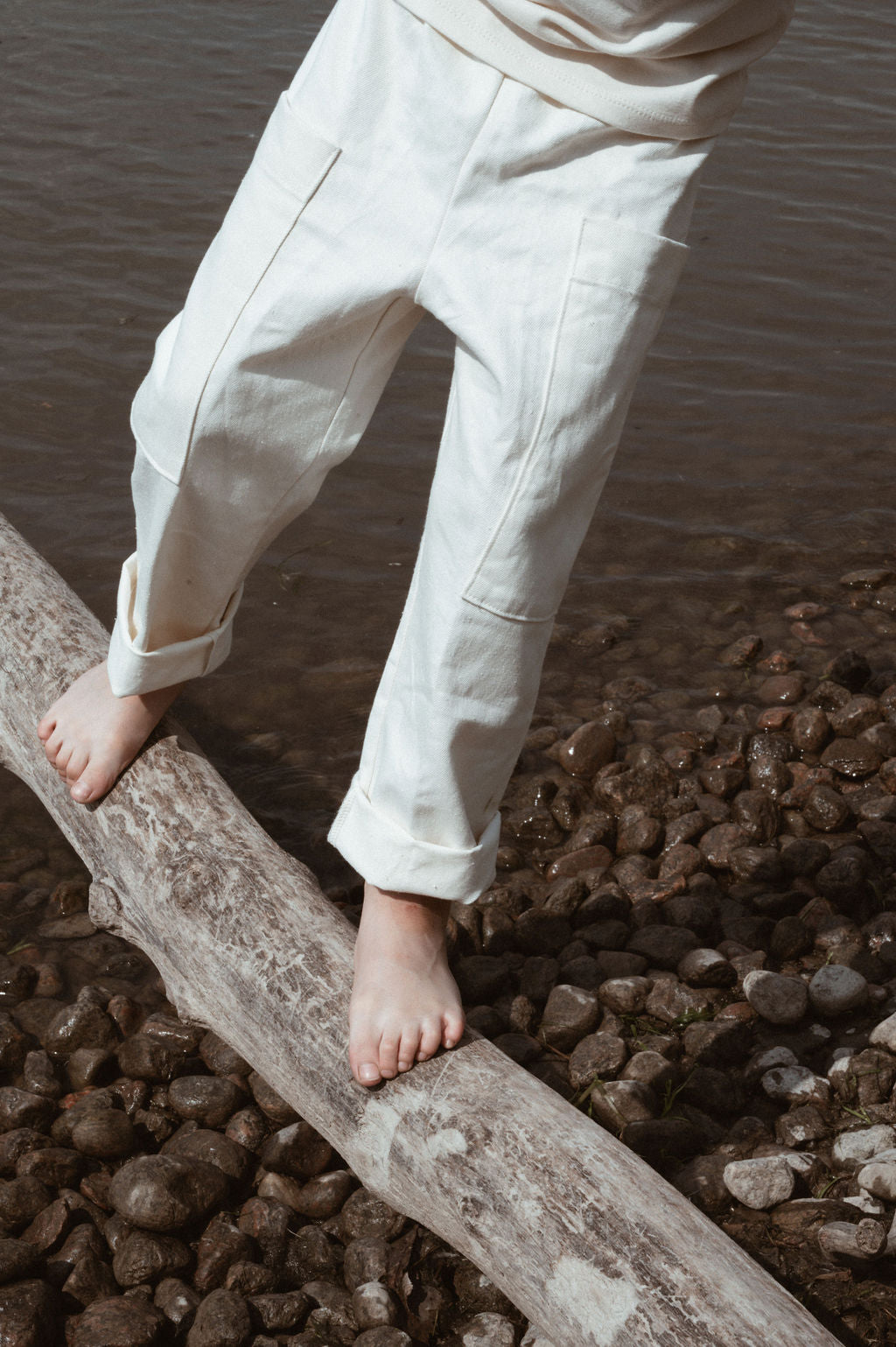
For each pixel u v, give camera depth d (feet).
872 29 31.09
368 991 6.21
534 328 5.38
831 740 11.92
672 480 15.62
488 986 9.29
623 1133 8.04
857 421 16.78
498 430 5.45
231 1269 7.16
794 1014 8.87
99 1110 8.13
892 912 9.83
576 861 10.59
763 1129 8.11
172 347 6.29
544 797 11.27
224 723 11.76
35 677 8.43
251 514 6.55
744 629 13.35
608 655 13.01
